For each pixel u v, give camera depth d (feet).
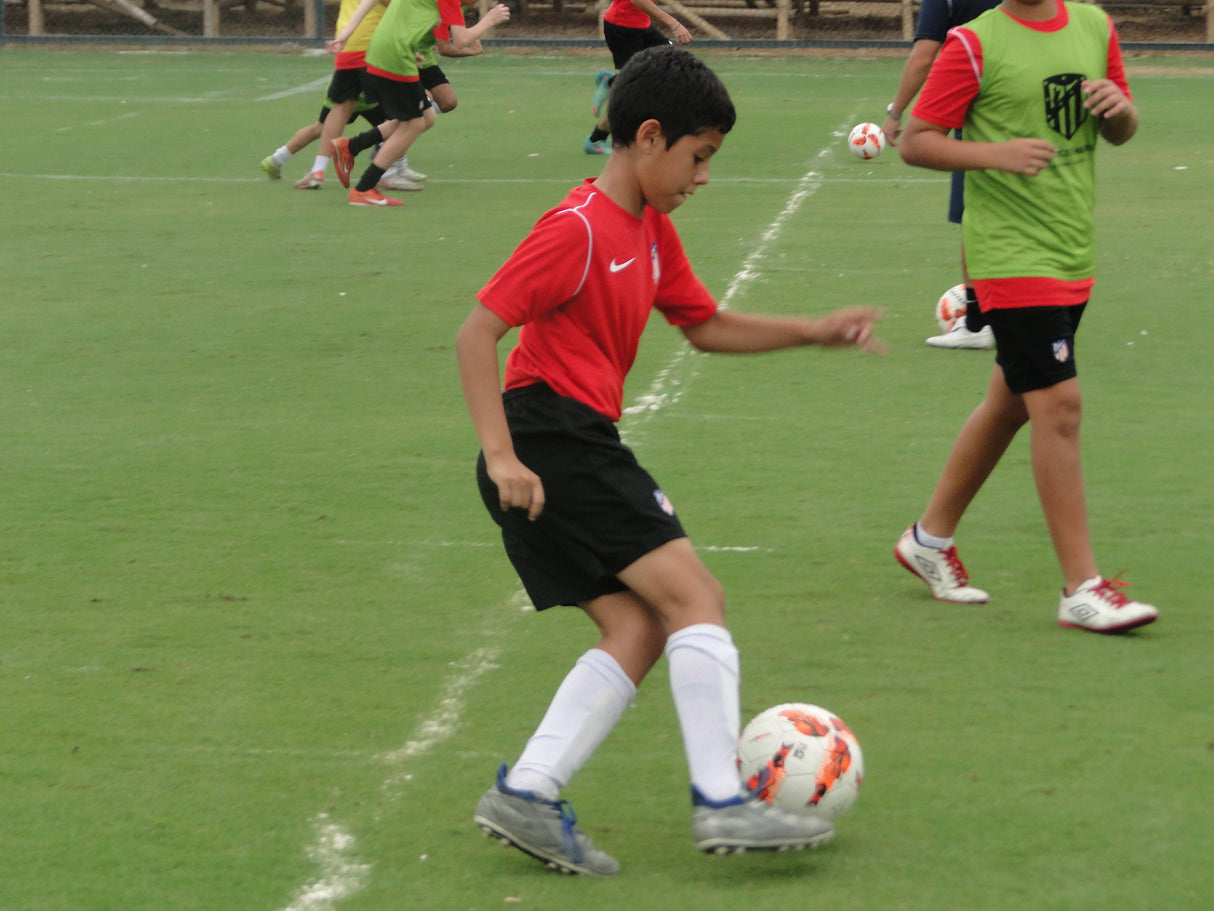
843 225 96.58
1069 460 37.50
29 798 29.99
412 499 48.98
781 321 30.27
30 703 34.40
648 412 58.44
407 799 29.84
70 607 40.19
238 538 45.50
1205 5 229.66
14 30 253.85
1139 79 183.21
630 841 28.09
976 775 30.25
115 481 50.98
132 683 35.47
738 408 59.06
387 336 71.10
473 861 27.43
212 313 76.23
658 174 26.37
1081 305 37.58
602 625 27.48
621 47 126.31
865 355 66.74
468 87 184.44
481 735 32.68
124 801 29.84
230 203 108.99
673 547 26.48
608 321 26.96
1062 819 28.40
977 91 37.35
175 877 26.94
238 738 32.60
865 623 38.60
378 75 104.32
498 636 38.22
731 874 26.73
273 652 37.22
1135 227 93.50
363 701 34.42
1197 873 26.37
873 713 33.19
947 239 91.45
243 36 238.07
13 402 61.00
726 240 91.91
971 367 64.59
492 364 25.98
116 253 91.61
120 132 147.54
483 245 92.17
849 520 46.37
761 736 27.43
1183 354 65.82
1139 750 31.24
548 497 26.61
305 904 25.94
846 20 242.17
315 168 115.03
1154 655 36.29
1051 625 38.37
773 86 183.11
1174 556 42.86
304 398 61.16
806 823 25.79
